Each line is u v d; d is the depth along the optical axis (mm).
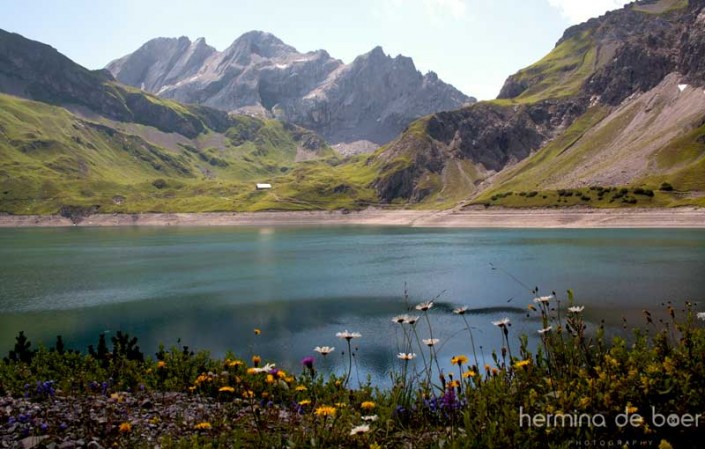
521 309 53906
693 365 7848
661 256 93062
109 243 172000
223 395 15094
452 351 37906
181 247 151750
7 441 10383
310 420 9742
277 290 72750
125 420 11898
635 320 45906
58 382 16891
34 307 64438
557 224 191500
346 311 57188
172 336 48125
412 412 10805
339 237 182375
